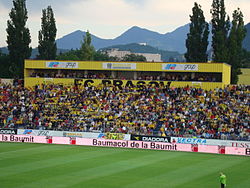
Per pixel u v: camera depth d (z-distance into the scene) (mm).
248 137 69250
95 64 91562
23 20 111500
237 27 106375
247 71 117250
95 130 76188
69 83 91812
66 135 74938
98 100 85562
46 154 60281
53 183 41844
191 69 87562
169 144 67125
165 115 79062
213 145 65250
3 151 62750
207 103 80938
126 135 72250
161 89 86812
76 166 51281
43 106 85625
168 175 46812
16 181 42531
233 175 47312
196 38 106188
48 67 93125
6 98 89188
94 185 41312
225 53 101125
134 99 84875
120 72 92750
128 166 51906
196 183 42875
